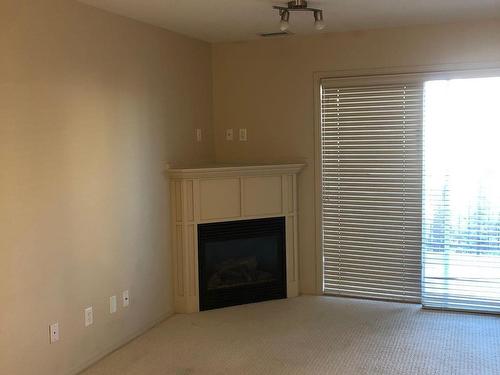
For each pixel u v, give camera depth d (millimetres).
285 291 5098
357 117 4824
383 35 4656
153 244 4434
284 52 5023
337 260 5059
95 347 3754
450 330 4191
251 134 5227
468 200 4523
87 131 3613
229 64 5242
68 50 3420
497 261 4480
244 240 4977
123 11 3820
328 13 4051
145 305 4344
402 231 4773
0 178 2934
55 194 3336
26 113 3098
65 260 3439
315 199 5047
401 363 3613
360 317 4520
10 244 3010
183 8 3771
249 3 3674
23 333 3119
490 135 4418
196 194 4652
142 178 4254
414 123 4633
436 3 3785
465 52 4426
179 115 4750
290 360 3707
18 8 3027
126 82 4023
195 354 3854
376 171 4805
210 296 4820
